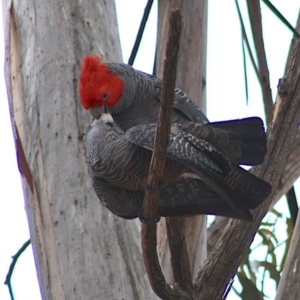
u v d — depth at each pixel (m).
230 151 9.36
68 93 11.12
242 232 10.41
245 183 9.12
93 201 10.66
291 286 10.93
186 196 9.71
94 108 9.95
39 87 11.27
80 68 11.27
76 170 10.78
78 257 10.48
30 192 10.95
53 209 10.75
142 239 9.09
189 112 9.68
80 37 11.48
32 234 10.89
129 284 10.38
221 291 10.32
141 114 9.98
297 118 10.73
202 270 10.40
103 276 10.38
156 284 9.45
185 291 9.95
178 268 9.95
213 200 9.69
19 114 11.31
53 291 10.52
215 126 9.22
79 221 10.59
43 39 11.47
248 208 9.37
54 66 11.29
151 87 10.06
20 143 11.20
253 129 9.16
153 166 8.45
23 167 11.08
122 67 10.19
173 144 8.88
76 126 10.95
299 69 10.71
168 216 9.73
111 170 9.45
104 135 9.59
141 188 9.66
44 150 10.98
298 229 11.27
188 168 9.51
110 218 10.62
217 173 8.76
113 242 10.54
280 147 10.70
